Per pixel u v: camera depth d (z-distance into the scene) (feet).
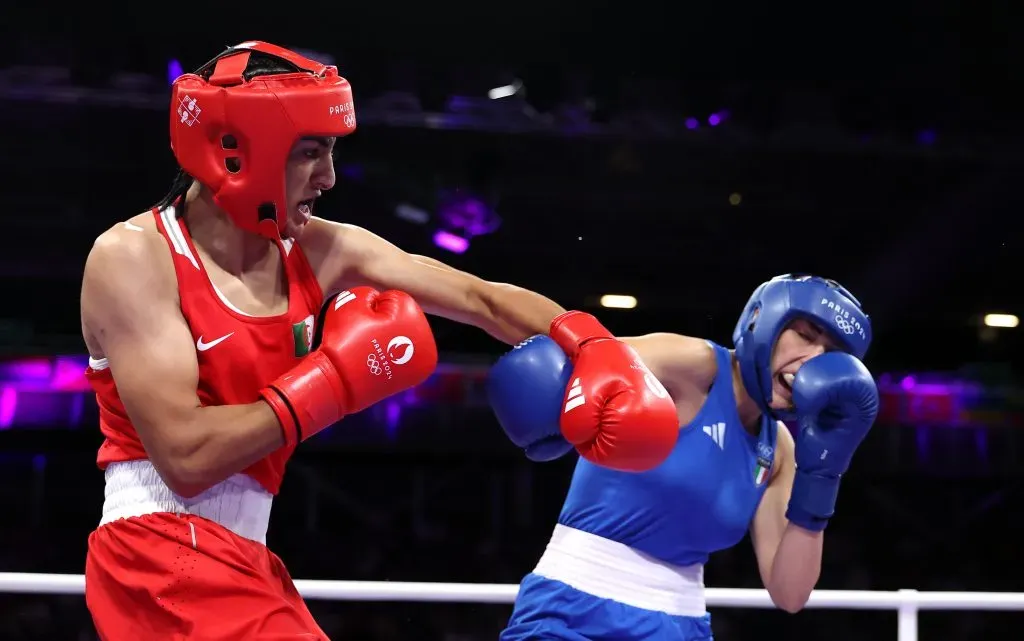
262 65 5.53
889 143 38.32
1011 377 40.19
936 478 36.01
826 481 7.47
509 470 34.81
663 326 43.65
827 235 42.34
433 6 35.29
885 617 26.45
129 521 5.53
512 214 41.34
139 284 5.34
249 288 5.78
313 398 5.29
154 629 5.40
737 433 7.47
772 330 7.19
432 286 6.49
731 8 35.68
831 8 35.58
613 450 5.66
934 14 35.47
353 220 40.65
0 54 33.63
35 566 31.89
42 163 37.47
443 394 35.01
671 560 7.39
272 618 5.38
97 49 34.14
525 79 37.04
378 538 32.89
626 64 36.70
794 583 7.72
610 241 42.16
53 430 33.83
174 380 5.28
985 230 41.91
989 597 8.36
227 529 5.62
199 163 5.43
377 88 36.50
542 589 7.34
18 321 39.34
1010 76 36.83
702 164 40.57
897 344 44.29
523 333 6.56
